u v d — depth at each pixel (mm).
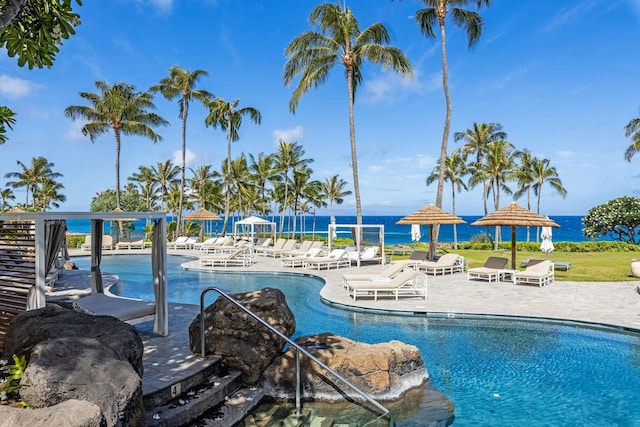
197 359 5418
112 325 3965
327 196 53188
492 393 5418
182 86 32062
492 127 40844
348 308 9875
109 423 2791
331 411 4965
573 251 27734
